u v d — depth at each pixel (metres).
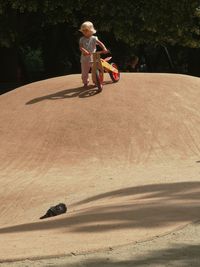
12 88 32.97
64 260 5.87
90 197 11.13
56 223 7.70
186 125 17.80
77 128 17.31
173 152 16.42
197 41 32.19
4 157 16.50
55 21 29.98
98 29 30.02
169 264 5.57
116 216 7.67
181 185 10.80
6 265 5.78
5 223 10.64
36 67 53.69
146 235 6.66
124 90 18.95
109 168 15.17
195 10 30.72
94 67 18.59
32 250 6.22
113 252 6.09
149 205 8.33
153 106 18.34
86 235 6.79
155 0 29.66
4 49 32.97
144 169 14.62
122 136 17.00
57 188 12.84
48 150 16.64
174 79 20.41
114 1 29.27
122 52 35.84
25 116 18.31
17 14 30.62
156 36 30.47
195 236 6.67
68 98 18.72
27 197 12.30
